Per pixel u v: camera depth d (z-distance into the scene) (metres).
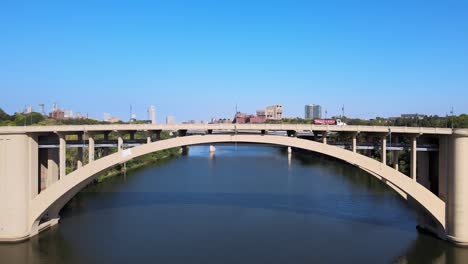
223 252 38.97
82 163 46.12
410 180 41.28
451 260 37.09
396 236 43.38
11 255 37.91
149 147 42.69
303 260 37.09
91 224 47.31
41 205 41.88
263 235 43.94
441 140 41.78
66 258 37.31
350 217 50.72
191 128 42.72
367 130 41.34
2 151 40.28
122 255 38.06
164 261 36.66
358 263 36.41
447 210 40.91
